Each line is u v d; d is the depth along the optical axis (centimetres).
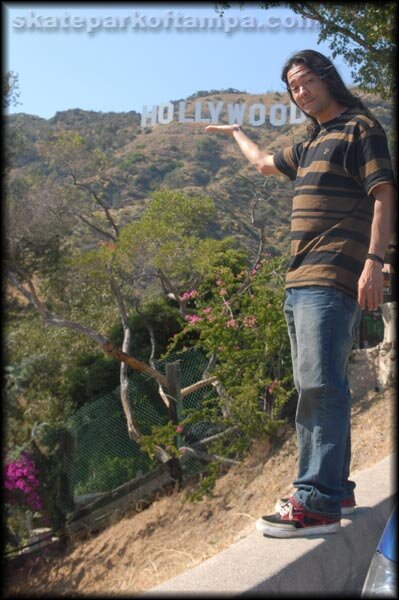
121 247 1220
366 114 325
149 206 1373
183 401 1050
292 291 331
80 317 1504
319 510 316
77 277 1445
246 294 994
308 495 317
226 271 1050
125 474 1079
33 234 1388
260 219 1140
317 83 329
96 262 1234
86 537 997
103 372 1348
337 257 321
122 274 1298
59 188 1460
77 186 1512
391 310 808
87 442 1090
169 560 631
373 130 318
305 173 333
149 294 1463
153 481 998
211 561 296
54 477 1056
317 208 326
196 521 848
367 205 326
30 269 1430
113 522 982
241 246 1482
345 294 321
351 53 834
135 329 1368
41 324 1453
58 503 1049
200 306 1069
